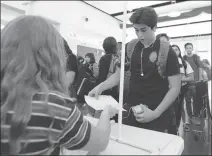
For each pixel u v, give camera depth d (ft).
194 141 7.51
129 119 3.28
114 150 1.84
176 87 3.14
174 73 3.14
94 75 6.16
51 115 1.18
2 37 1.30
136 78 3.48
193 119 8.80
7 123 1.13
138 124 3.24
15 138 1.10
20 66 1.19
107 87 3.47
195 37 17.75
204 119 8.66
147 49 3.33
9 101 1.13
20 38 1.25
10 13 10.40
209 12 13.42
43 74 1.27
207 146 7.06
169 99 3.03
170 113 3.61
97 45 15.06
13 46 1.25
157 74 3.23
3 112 1.13
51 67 1.30
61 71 1.40
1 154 1.15
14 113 1.11
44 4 11.15
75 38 13.20
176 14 14.28
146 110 2.77
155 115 2.82
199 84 8.44
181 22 16.03
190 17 14.19
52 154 1.36
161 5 13.82
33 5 10.67
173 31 18.16
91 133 1.40
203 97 8.39
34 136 1.15
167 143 2.00
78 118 1.34
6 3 9.75
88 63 6.46
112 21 17.17
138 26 3.06
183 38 18.44
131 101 3.57
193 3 13.35
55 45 1.38
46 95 1.20
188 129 8.65
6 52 1.23
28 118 1.12
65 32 12.44
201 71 9.23
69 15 12.78
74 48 13.05
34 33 1.28
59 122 1.22
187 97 8.95
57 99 1.25
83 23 13.97
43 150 1.21
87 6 14.32
